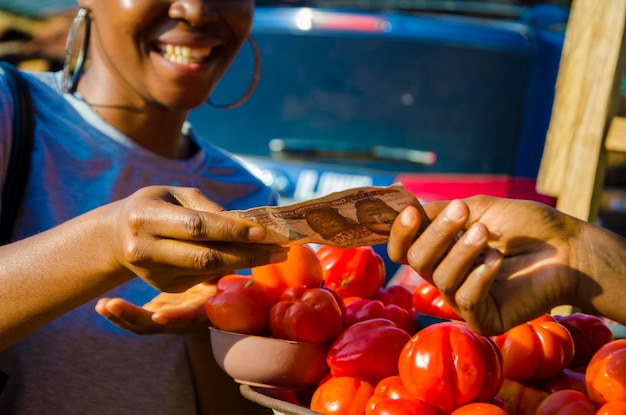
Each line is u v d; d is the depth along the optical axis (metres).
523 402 1.52
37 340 1.86
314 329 1.60
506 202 1.41
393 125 4.31
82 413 1.86
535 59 4.19
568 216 1.41
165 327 1.77
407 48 4.32
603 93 2.17
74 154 1.96
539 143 4.16
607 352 1.44
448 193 4.17
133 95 2.03
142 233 1.37
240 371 1.62
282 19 4.52
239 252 1.36
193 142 2.26
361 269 1.85
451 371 1.39
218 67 2.06
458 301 1.29
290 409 1.41
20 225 1.88
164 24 1.93
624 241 1.40
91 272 1.50
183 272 1.41
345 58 4.41
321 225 1.32
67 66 2.05
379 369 1.52
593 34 2.19
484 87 4.21
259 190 2.31
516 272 1.38
